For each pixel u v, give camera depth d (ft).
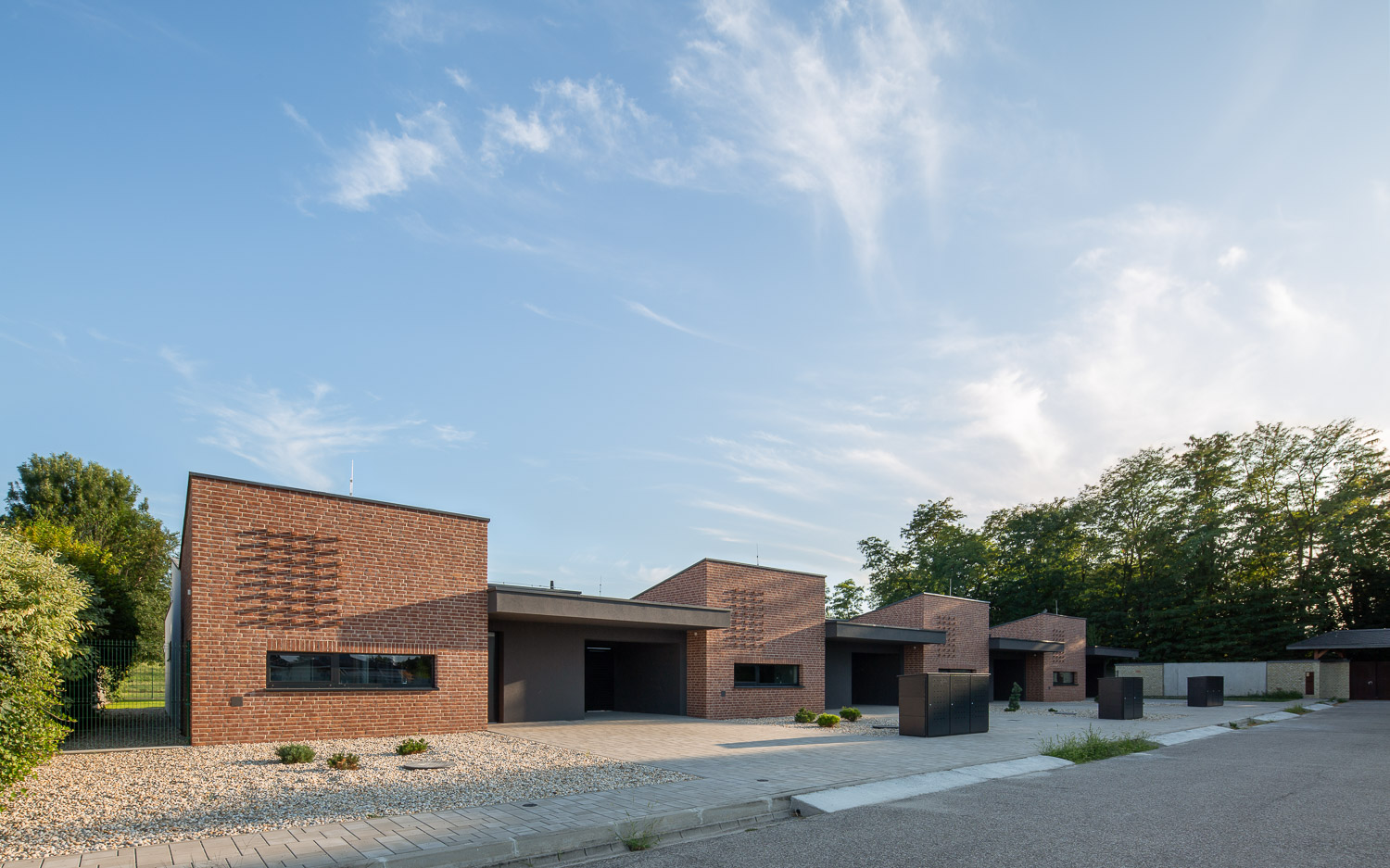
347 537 50.03
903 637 91.97
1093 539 169.27
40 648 29.55
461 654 54.60
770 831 28.40
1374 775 41.93
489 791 32.48
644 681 77.25
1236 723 76.84
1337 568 142.82
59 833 24.86
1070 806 32.68
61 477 133.69
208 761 38.40
